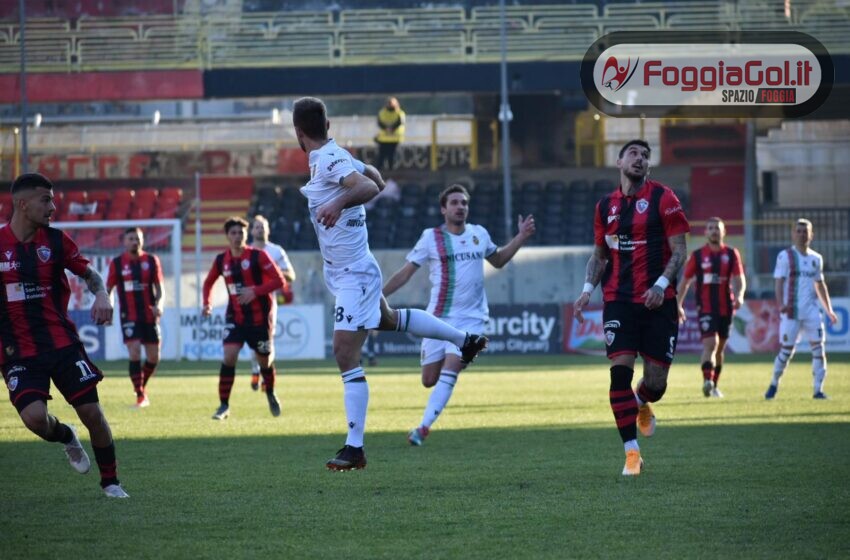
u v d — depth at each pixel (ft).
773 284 381.19
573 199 470.80
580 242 454.40
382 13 463.42
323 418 157.38
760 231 454.81
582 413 160.15
